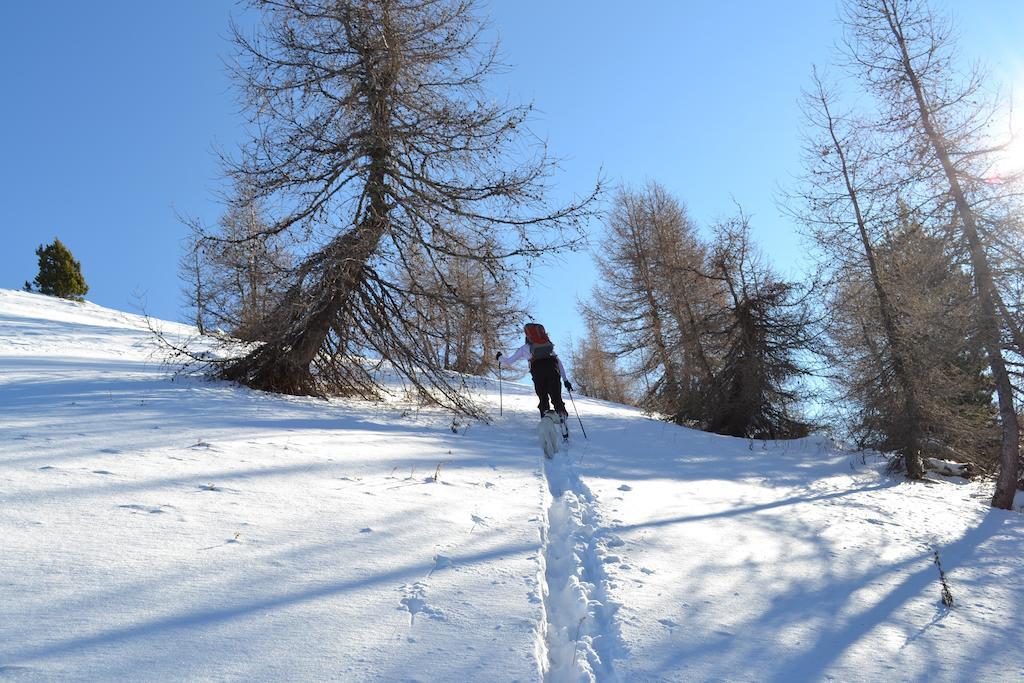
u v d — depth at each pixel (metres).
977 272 9.91
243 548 3.64
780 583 4.41
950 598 4.44
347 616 3.05
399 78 11.38
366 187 10.77
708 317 17.00
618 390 33.78
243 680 2.43
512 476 6.49
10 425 5.69
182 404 7.93
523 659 2.82
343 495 4.87
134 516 3.83
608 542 4.77
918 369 11.65
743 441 12.92
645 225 25.30
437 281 11.41
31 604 2.75
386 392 12.10
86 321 20.05
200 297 10.52
